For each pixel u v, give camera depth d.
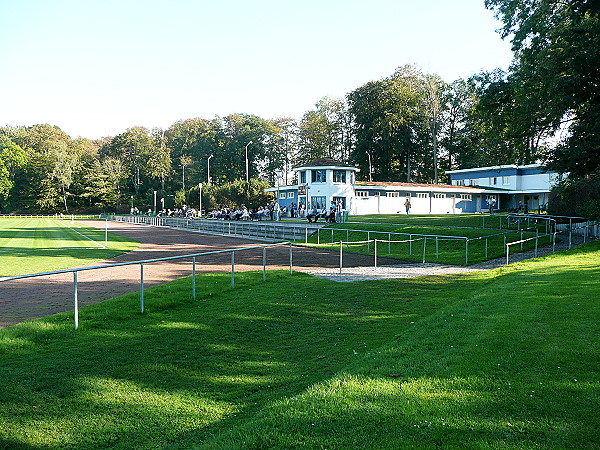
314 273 16.52
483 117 28.20
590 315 7.72
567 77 19.61
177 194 78.88
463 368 5.55
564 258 17.05
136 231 46.75
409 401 4.71
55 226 55.19
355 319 9.66
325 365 6.78
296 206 58.56
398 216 41.22
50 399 5.72
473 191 57.56
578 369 5.37
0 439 4.72
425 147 76.69
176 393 5.91
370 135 74.88
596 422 4.14
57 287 13.81
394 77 74.75
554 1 23.66
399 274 16.16
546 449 3.73
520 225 28.05
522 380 5.11
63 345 7.92
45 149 106.88
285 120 100.12
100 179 101.25
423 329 7.76
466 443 3.86
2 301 11.76
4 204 100.00
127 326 9.14
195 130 110.88
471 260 19.62
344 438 4.04
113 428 4.96
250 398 5.71
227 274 15.27
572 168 21.00
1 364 6.97
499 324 7.49
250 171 99.31
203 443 4.49
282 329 9.02
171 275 16.39
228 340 8.30
